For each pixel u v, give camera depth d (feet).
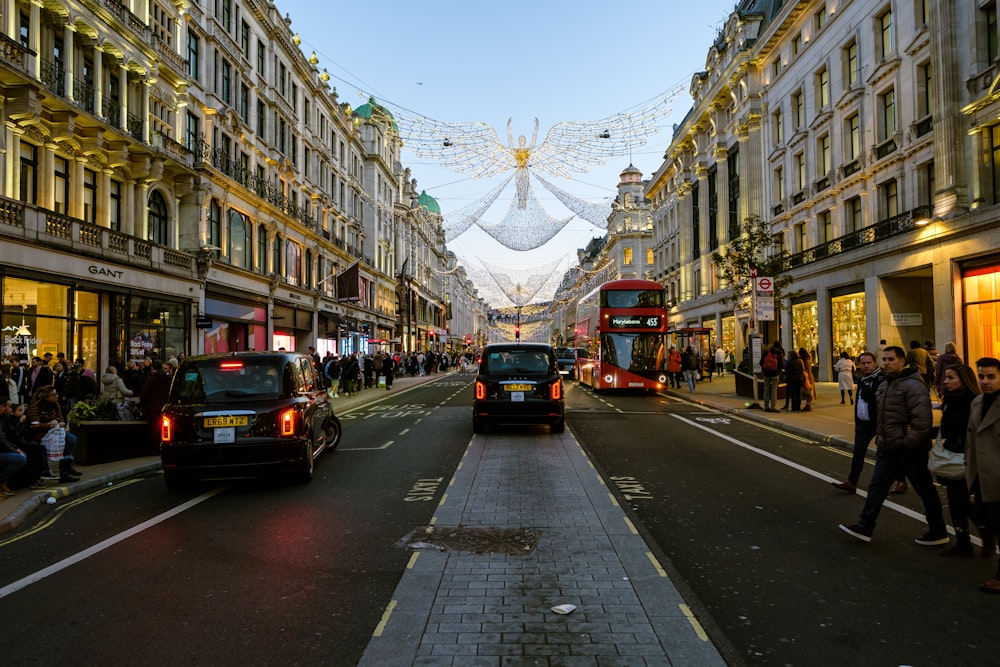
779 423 46.24
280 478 28.35
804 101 99.19
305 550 17.95
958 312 62.64
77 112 54.95
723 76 125.39
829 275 88.02
